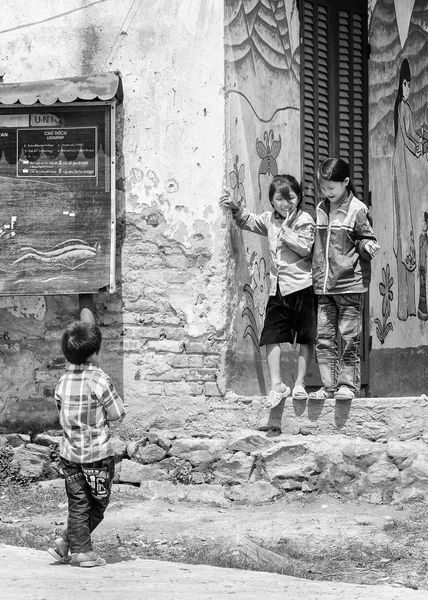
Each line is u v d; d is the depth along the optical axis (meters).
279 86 10.95
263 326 10.70
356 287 9.38
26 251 10.09
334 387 10.06
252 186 10.40
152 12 10.10
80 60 10.31
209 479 9.45
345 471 9.04
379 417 9.34
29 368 10.34
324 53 11.86
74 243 10.03
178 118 10.00
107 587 6.03
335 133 11.90
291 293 9.56
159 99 10.06
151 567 6.74
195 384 9.85
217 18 9.89
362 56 12.27
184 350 9.92
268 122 10.73
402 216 13.20
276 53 10.88
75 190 10.05
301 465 9.14
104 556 7.20
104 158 10.02
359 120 12.26
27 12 10.47
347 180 9.43
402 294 13.19
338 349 11.34
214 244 9.87
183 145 9.98
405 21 13.27
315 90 11.66
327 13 11.88
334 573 6.88
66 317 10.29
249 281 10.40
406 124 13.32
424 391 13.64
